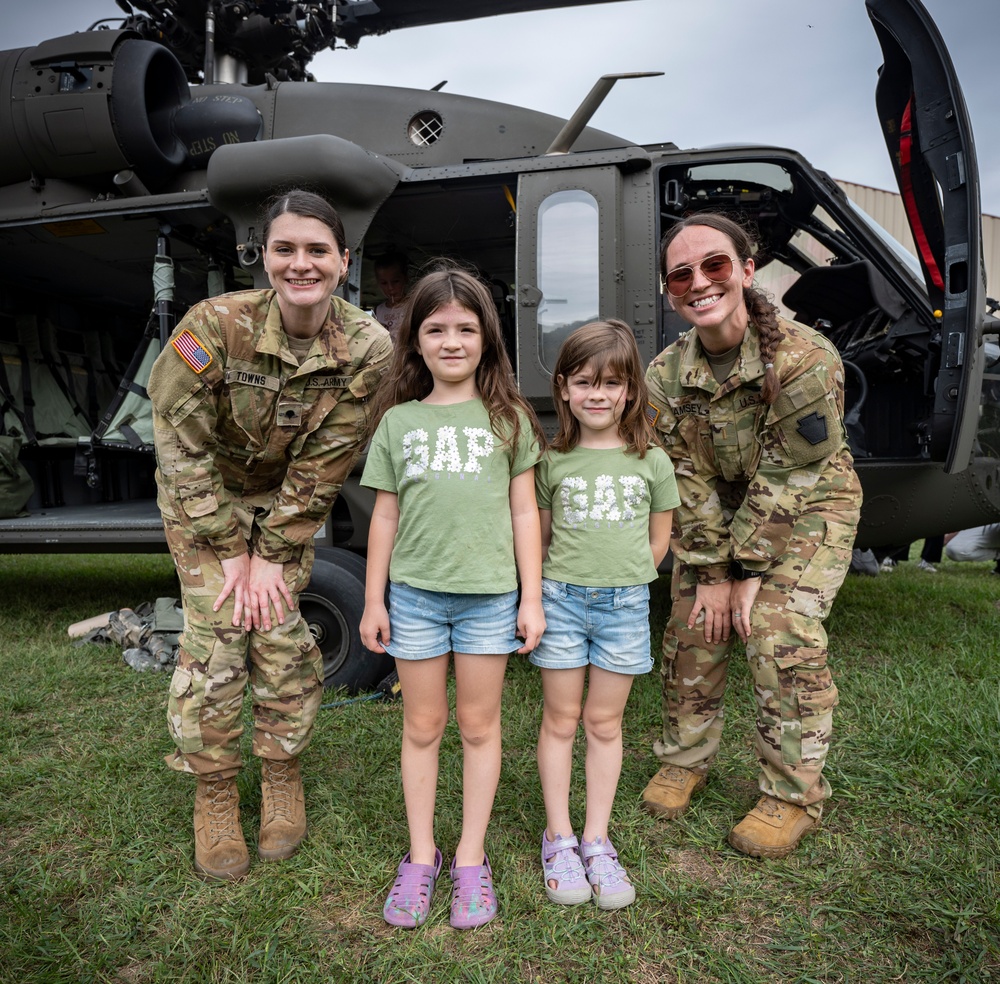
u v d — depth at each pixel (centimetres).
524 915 164
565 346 173
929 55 256
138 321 617
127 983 147
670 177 339
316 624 295
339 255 172
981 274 266
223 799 185
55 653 341
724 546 197
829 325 430
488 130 365
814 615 185
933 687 282
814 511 191
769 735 187
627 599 172
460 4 427
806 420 179
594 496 172
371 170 302
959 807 204
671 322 331
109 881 178
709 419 191
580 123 310
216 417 181
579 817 202
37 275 473
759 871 180
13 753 243
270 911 164
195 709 178
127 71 341
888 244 359
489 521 162
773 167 364
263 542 189
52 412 529
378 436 171
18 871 181
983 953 151
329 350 180
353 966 149
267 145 297
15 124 347
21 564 641
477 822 168
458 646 166
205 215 337
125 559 675
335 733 255
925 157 263
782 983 145
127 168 352
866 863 182
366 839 193
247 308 177
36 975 146
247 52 429
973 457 323
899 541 340
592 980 146
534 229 311
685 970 149
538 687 299
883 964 150
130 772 230
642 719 267
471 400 169
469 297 162
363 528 314
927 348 332
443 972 147
